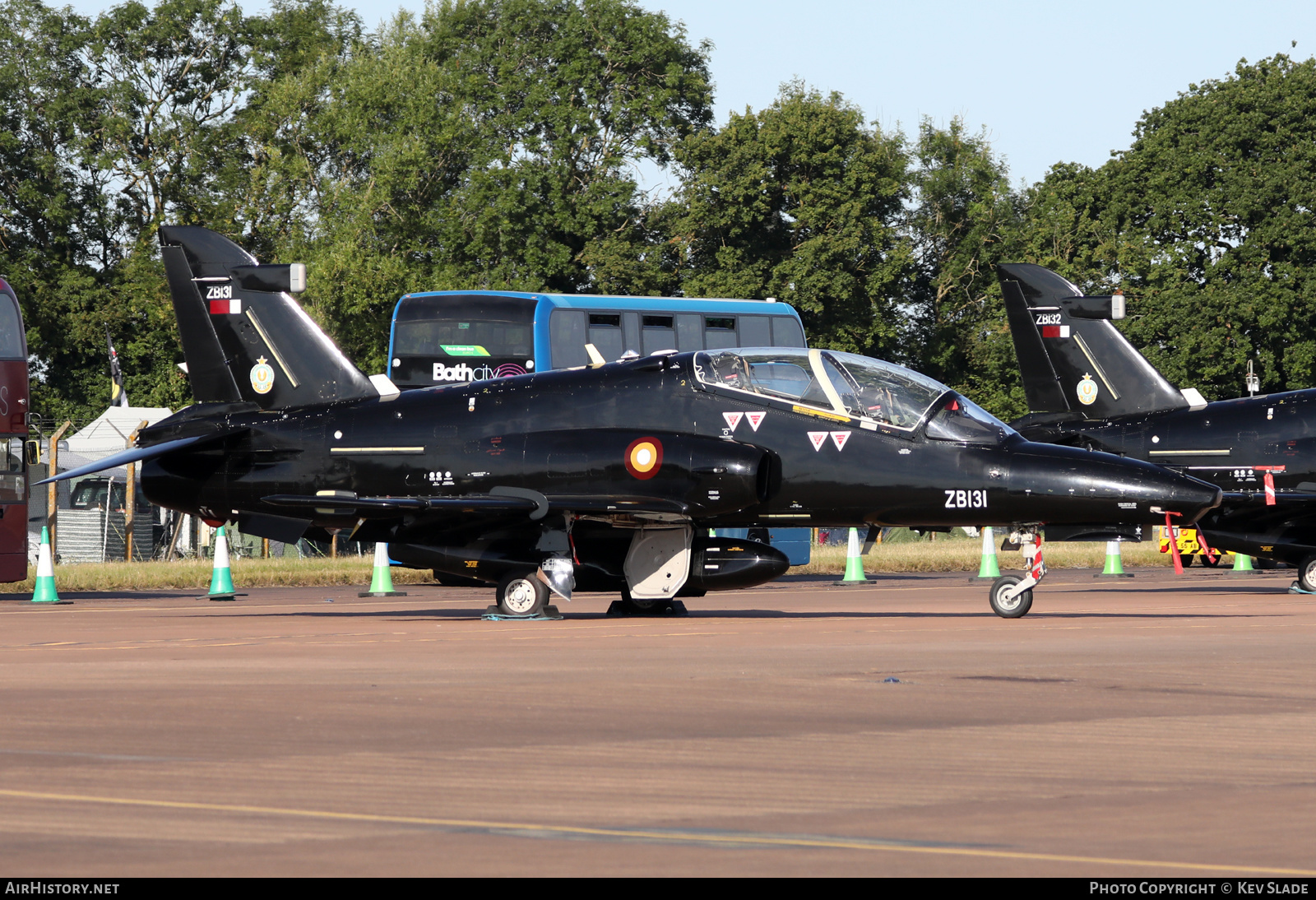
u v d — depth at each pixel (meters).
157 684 42.56
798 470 72.12
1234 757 29.30
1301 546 97.12
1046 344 108.31
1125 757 29.25
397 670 46.72
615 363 76.69
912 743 31.00
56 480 75.88
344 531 79.69
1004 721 34.44
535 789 25.70
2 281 102.38
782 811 23.86
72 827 22.53
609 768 27.91
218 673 45.81
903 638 59.81
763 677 44.03
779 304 119.81
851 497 71.69
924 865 20.12
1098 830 22.45
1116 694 39.78
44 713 35.75
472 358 108.44
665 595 74.81
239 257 82.94
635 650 54.16
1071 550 161.38
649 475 72.00
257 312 81.94
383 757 29.11
